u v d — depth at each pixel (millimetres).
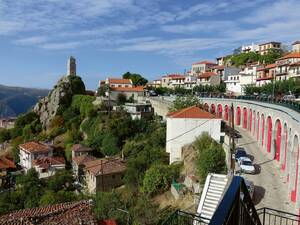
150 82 155500
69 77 110438
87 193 45531
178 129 43969
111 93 95312
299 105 31406
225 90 101375
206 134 42656
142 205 30594
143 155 47875
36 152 71750
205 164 32375
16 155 82188
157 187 37156
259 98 58594
